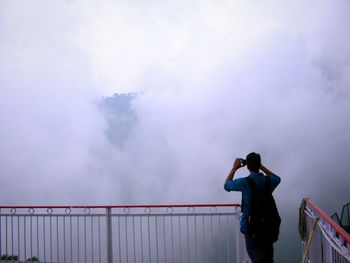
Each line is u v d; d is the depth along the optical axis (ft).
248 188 14.51
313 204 16.52
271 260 14.55
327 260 14.14
